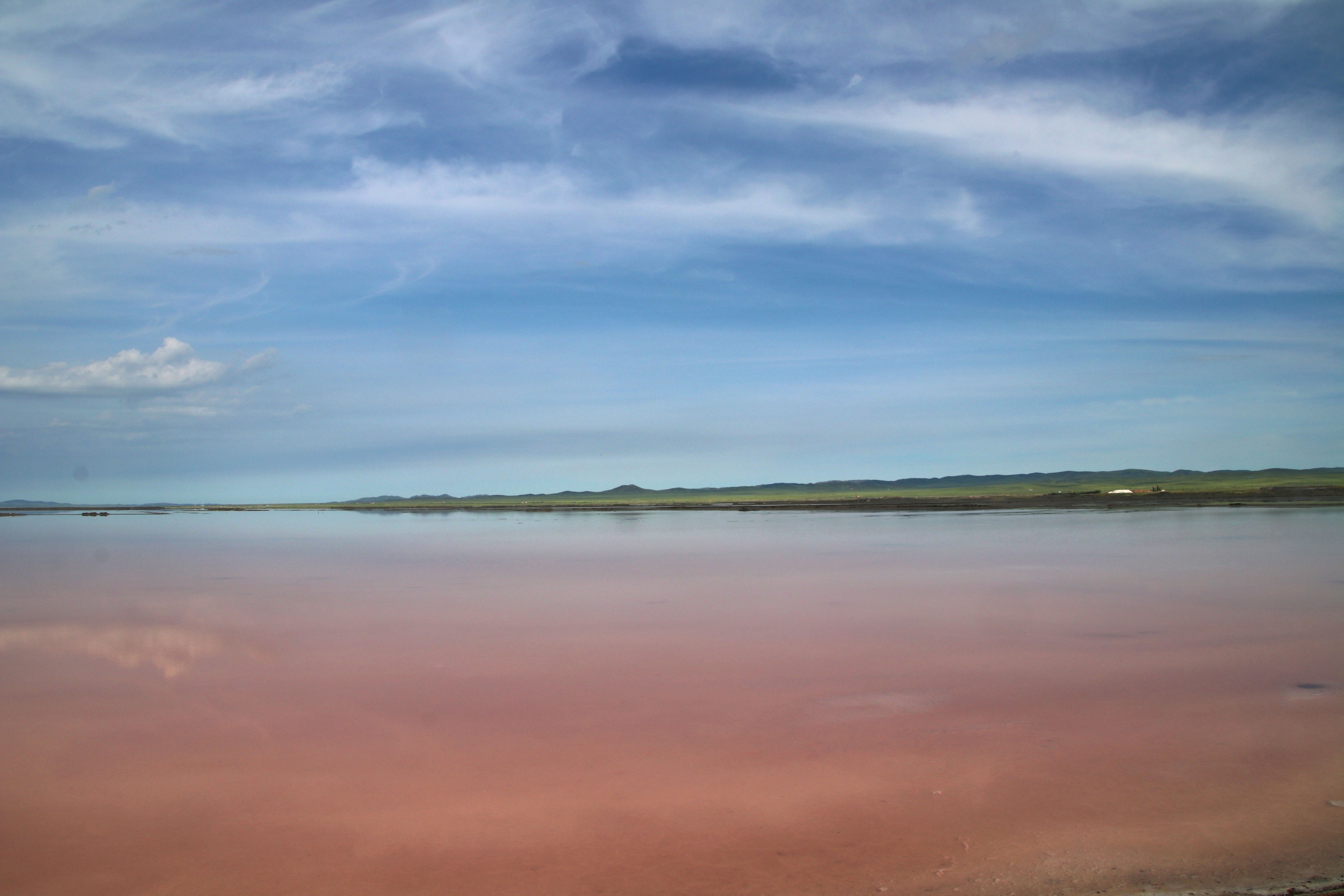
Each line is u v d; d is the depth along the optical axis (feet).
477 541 181.68
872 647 59.26
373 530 253.24
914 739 39.88
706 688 48.85
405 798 33.81
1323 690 47.16
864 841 29.60
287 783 35.45
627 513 382.83
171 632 67.82
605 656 57.52
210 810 32.94
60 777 36.42
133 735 41.81
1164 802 32.50
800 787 34.37
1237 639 60.18
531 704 46.14
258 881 27.43
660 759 37.63
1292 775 35.09
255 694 48.91
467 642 62.90
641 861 28.37
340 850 29.50
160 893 26.78
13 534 244.01
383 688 49.93
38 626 71.61
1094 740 39.47
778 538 169.99
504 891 26.53
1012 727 41.42
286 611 78.13
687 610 76.28
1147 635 61.87
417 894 26.43
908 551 132.26
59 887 27.22
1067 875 27.07
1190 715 42.91
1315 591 81.82
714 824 31.14
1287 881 26.48
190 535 230.89
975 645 59.41
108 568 124.88
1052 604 76.13
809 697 46.83
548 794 33.99
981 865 27.84
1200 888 26.17
